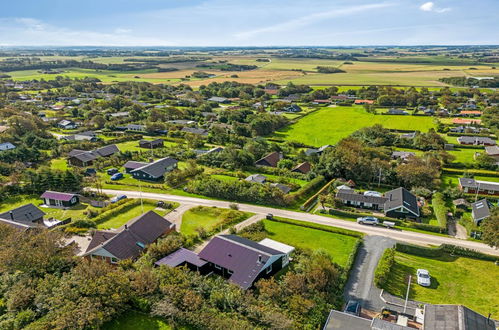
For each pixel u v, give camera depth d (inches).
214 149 5009.8
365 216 3102.9
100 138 6028.5
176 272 1959.9
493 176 4205.2
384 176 3892.7
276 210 3260.3
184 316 1683.1
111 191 3737.7
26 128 5821.9
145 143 5551.2
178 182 3956.7
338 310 1892.2
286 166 4471.0
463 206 3292.3
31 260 2004.2
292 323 1652.3
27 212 2898.6
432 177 3730.3
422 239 2723.9
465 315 1569.9
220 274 2166.6
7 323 1611.7
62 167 4522.6
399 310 1913.1
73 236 2731.3
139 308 1787.6
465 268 2353.6
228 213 3088.1
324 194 3617.1
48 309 1708.9
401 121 7214.6
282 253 2247.8
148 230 2541.8
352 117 7667.3
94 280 1823.3
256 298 1878.7
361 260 2405.3
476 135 5994.1
